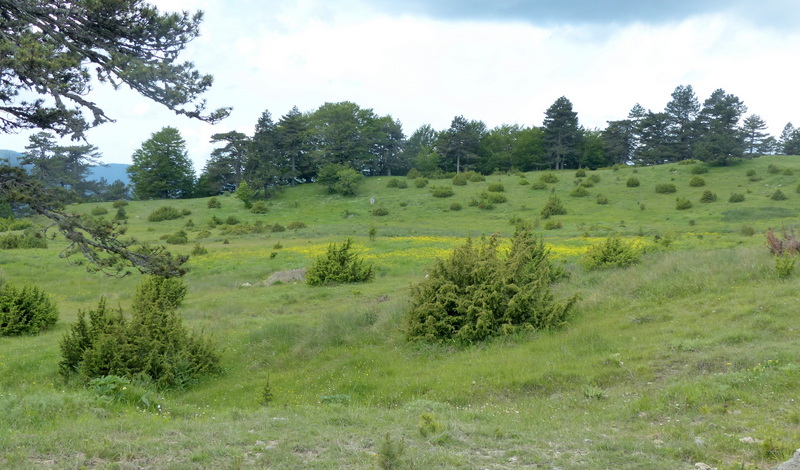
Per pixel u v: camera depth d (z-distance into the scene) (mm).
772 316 11383
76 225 9445
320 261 24500
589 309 14648
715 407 7418
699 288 14570
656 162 114500
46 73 8148
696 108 113562
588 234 48094
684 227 51938
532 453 5762
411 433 6551
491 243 15930
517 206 75562
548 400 9031
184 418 8016
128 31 9250
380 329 14812
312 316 17656
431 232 55188
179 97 9133
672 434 6516
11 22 8391
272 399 10414
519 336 12930
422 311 13641
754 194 71250
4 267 31719
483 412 8250
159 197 109125
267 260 33625
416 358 12680
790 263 14383
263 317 18062
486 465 5367
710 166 92312
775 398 7480
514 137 128500
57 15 8977
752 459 5434
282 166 102812
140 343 11539
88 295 25422
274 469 5109
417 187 93688
